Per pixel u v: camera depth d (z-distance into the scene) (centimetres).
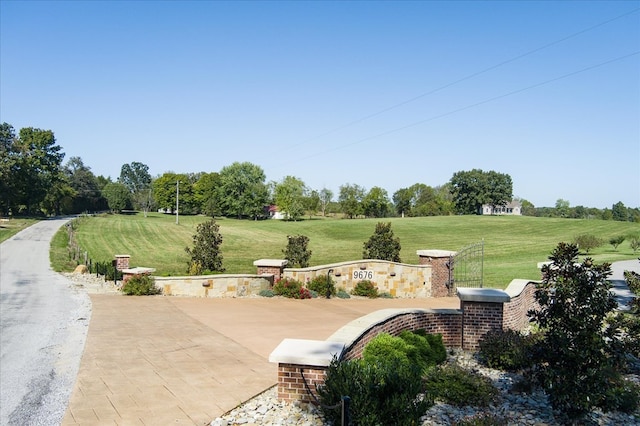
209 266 2250
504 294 1210
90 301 1792
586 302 786
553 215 15288
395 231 7362
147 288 1909
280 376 753
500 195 12012
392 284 2097
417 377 707
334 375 684
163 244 5369
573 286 789
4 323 1459
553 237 6494
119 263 2475
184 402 778
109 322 1398
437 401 838
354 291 2047
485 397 830
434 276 2166
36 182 8888
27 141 9344
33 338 1261
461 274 2364
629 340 1081
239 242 6062
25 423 720
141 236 6075
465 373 896
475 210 12281
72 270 3002
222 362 997
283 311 1588
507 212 14862
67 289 2177
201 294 1894
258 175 11675
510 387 941
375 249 2384
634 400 847
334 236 7106
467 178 12131
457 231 7350
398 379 671
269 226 8412
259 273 2027
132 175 19988
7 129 8419
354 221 9106
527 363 1010
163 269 3509
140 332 1270
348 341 829
